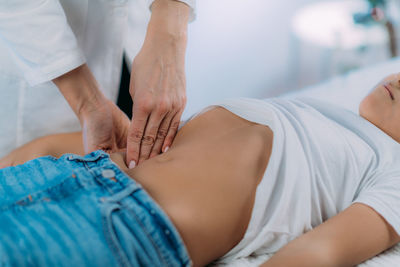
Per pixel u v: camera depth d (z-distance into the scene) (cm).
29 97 107
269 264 62
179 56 88
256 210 71
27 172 71
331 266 63
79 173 66
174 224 65
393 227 70
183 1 91
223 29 239
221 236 69
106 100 100
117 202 61
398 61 185
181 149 81
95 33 107
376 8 241
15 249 53
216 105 96
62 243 55
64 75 93
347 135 85
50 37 87
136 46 120
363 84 170
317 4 252
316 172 79
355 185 80
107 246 56
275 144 76
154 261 59
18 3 83
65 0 99
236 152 78
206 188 71
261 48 238
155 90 81
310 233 68
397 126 91
